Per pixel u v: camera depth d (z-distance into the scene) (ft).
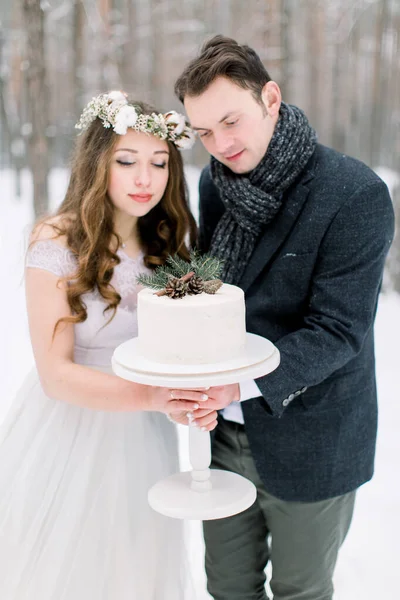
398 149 26.58
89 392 5.24
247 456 6.06
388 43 31.42
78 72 27.55
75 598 5.65
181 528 6.42
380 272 5.55
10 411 6.35
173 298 4.55
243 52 5.51
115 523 5.79
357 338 5.37
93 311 5.86
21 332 15.79
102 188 5.78
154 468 6.08
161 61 31.65
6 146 35.73
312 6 32.37
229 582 6.47
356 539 8.93
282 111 5.72
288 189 5.71
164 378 4.24
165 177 6.01
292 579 6.09
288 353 5.21
